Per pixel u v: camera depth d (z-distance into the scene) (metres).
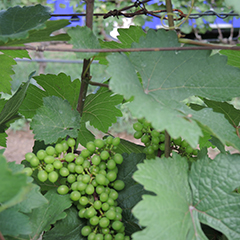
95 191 0.38
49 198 0.38
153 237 0.28
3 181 0.24
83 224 0.39
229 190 0.34
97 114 0.55
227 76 0.38
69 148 0.44
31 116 0.56
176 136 0.28
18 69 3.23
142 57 0.37
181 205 0.33
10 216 0.32
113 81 0.30
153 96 0.36
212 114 0.36
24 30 0.39
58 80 0.50
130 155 0.43
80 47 0.35
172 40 0.38
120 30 0.45
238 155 0.36
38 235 0.35
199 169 0.36
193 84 0.38
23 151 2.60
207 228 0.41
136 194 0.40
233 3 0.30
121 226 0.36
